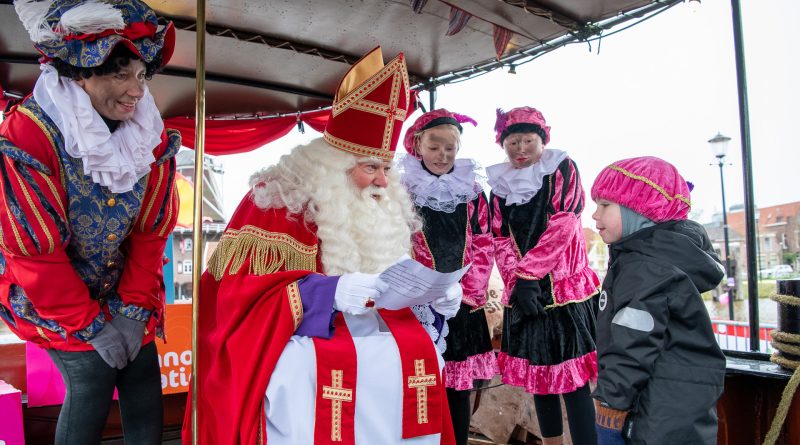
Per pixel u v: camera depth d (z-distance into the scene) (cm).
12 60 342
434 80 405
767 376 240
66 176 186
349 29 330
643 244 213
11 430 233
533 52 354
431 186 279
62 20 175
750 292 291
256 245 198
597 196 231
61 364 195
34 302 185
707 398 196
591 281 301
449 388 281
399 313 212
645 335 197
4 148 175
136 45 186
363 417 188
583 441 281
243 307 192
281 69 377
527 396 384
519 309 292
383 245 215
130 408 209
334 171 209
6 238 177
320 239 211
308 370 185
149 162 199
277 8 304
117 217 196
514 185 301
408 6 302
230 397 190
